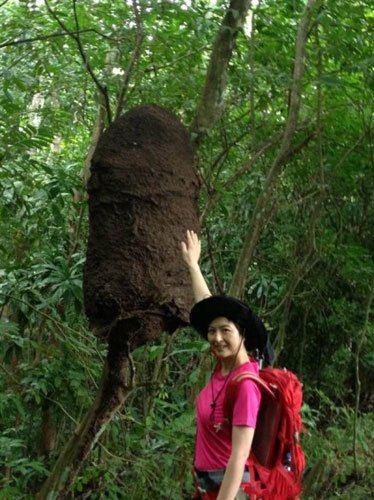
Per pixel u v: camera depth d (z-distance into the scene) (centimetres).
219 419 305
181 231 353
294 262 592
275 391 307
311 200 587
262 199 480
